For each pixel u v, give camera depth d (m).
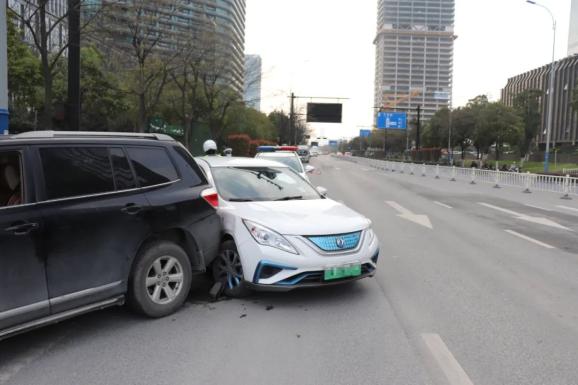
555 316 5.39
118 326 5.01
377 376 3.96
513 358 4.32
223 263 6.08
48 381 3.87
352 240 5.79
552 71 35.16
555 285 6.62
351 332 4.88
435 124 67.56
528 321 5.23
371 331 4.91
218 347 4.50
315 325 5.05
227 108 39.97
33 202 4.30
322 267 5.50
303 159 60.62
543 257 8.40
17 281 4.10
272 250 5.47
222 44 29.30
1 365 4.15
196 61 27.98
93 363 4.18
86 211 4.59
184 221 5.42
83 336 4.75
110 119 37.78
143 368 4.09
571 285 6.64
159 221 5.17
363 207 15.59
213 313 5.40
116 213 4.80
